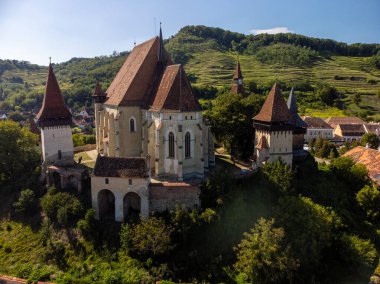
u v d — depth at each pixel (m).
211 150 69.19
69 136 69.25
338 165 74.62
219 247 50.31
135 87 66.75
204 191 55.50
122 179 53.41
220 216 52.69
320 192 64.44
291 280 45.78
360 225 62.41
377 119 158.00
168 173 61.56
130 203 57.22
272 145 64.31
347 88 190.50
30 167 71.75
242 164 71.88
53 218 56.00
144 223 50.62
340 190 68.19
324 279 49.50
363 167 74.56
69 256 50.88
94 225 53.31
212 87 154.12
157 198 54.56
